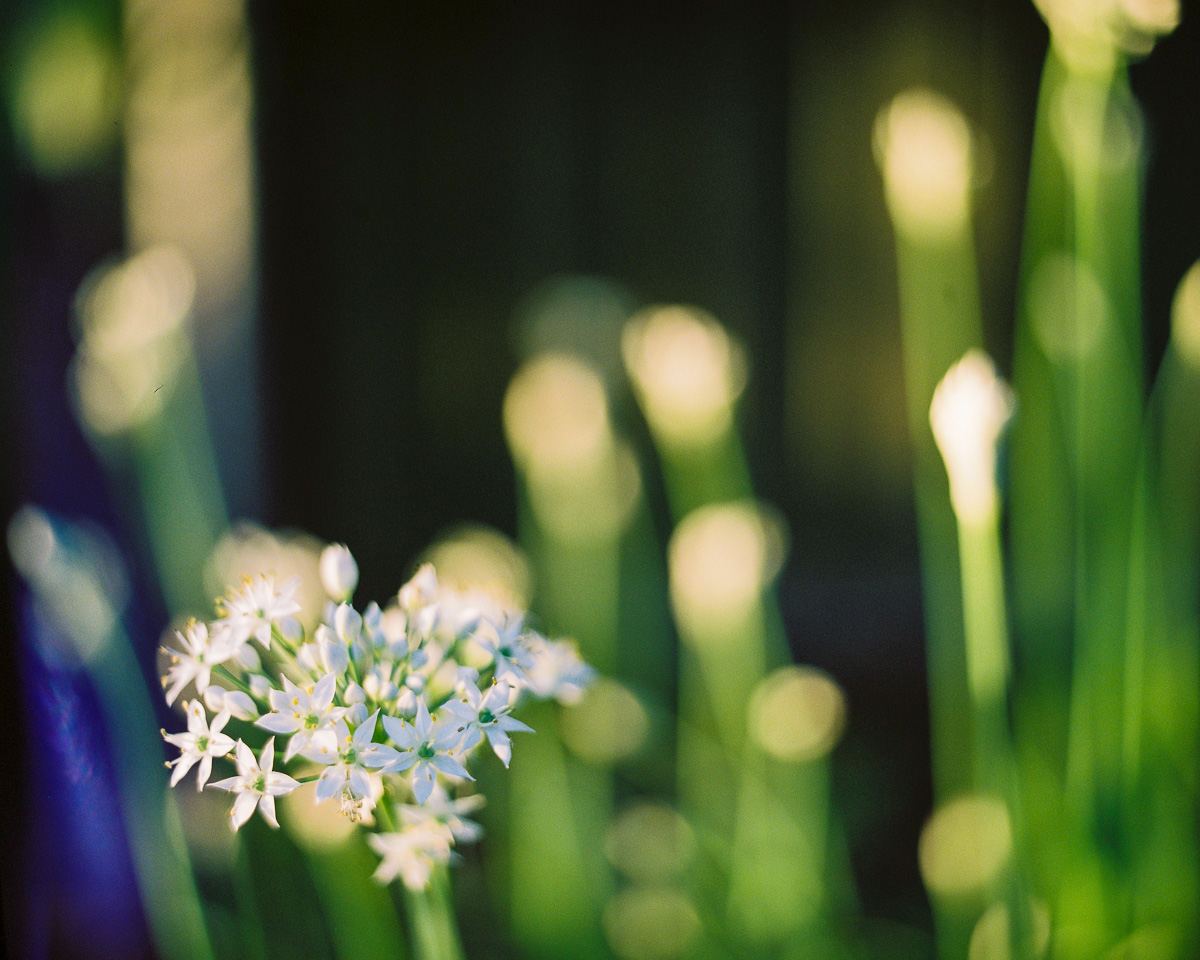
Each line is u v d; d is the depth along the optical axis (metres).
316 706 0.29
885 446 1.17
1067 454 0.54
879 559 1.15
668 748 0.77
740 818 0.57
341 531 1.11
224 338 0.90
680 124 1.17
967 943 0.52
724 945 0.54
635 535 0.94
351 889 0.43
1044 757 0.54
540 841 0.57
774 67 1.16
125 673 0.43
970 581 0.41
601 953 0.54
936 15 1.13
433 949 0.32
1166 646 0.51
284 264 1.03
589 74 1.16
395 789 0.31
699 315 1.01
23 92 0.62
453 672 0.31
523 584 0.68
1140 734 0.46
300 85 1.07
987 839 0.46
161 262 0.63
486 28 1.14
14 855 0.36
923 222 0.53
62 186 0.64
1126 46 0.46
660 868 0.61
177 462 0.60
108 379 0.57
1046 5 0.46
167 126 0.80
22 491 0.47
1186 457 0.59
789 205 1.17
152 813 0.43
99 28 0.70
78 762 0.39
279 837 0.58
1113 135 0.47
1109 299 0.48
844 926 0.58
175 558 0.60
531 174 1.16
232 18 0.88
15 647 0.38
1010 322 1.13
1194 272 0.51
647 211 1.17
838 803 0.77
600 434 0.68
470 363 1.16
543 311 1.00
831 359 1.18
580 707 0.64
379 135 1.13
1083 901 0.43
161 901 0.42
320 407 1.10
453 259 1.15
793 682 0.61
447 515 1.15
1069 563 0.59
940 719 0.62
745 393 1.17
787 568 1.12
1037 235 0.56
